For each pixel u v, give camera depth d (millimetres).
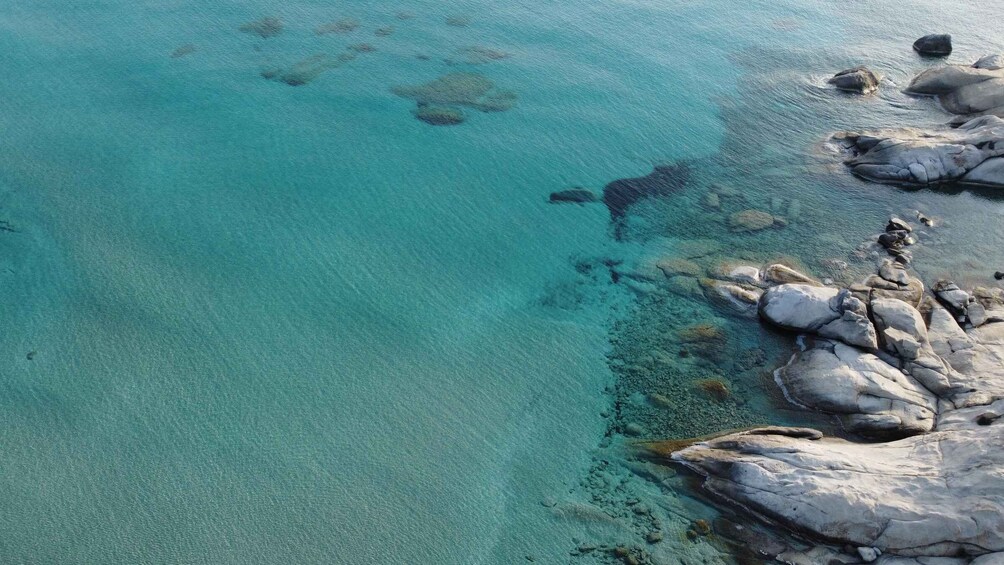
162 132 29062
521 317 22156
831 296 20953
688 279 23422
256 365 20203
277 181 26953
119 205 25266
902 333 19781
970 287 22797
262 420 18750
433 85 33188
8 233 23750
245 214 25344
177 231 24391
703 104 32875
